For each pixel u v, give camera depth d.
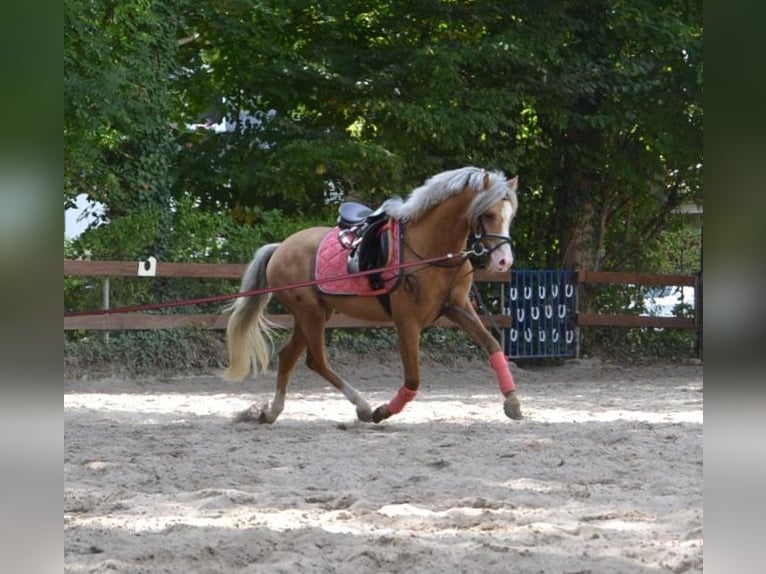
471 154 22.69
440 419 11.73
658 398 15.02
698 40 21.88
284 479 7.89
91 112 18.75
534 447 9.32
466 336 20.81
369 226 10.76
